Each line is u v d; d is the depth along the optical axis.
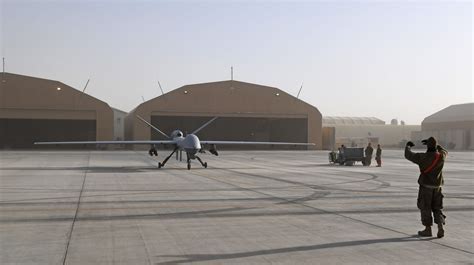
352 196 16.89
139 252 8.32
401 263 7.66
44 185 20.33
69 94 73.38
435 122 108.81
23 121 83.56
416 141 102.19
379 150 37.84
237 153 68.00
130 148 80.50
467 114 100.62
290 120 87.06
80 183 21.36
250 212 13.02
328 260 7.84
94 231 10.19
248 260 7.82
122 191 18.14
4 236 9.61
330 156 41.47
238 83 80.25
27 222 11.25
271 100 81.69
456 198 16.64
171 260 7.79
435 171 9.73
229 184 21.34
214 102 79.31
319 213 12.88
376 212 13.10
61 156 51.53
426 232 9.77
